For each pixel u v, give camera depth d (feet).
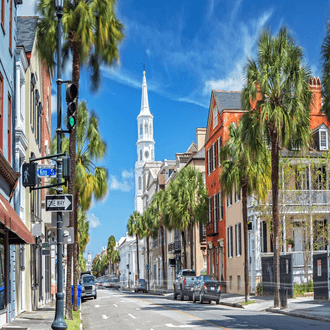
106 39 69.26
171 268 236.43
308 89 85.87
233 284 136.98
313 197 115.96
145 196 327.88
